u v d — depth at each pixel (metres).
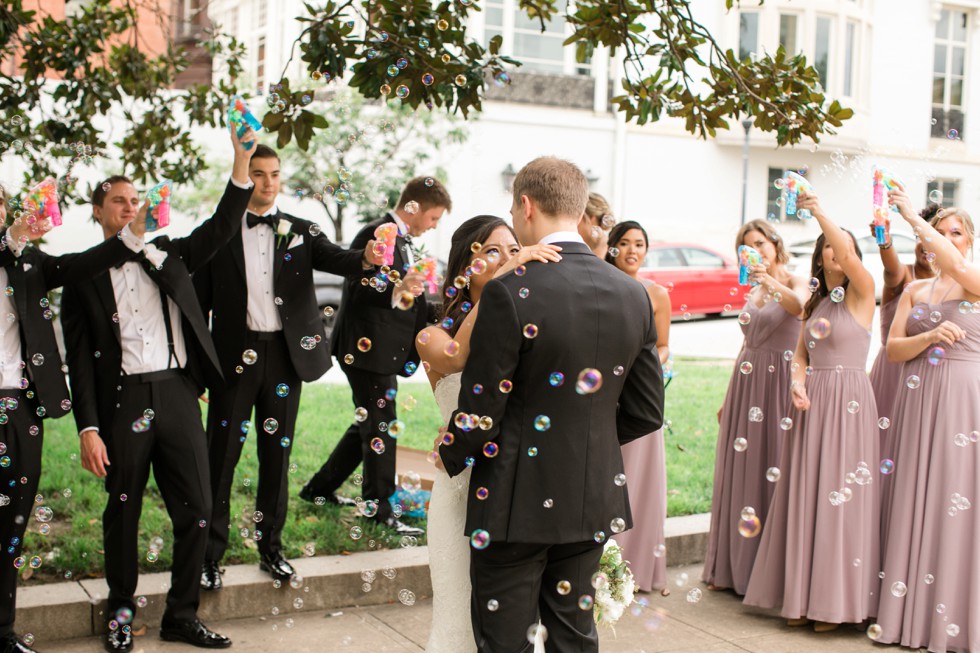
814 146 3.63
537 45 15.23
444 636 2.25
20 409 2.73
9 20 4.49
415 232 3.75
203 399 3.43
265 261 3.38
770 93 3.60
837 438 3.29
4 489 2.71
